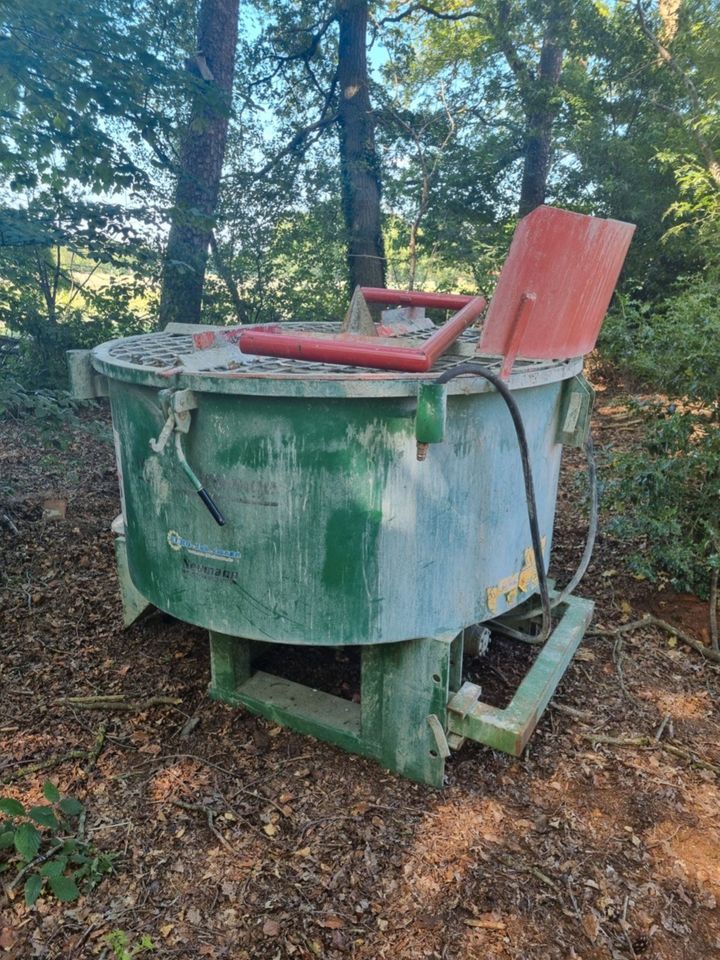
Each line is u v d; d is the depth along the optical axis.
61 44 3.39
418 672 2.04
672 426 3.22
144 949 1.58
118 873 1.79
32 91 3.35
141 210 4.18
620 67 9.18
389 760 2.17
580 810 2.05
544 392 2.23
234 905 1.71
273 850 1.86
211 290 8.41
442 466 1.89
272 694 2.44
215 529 1.98
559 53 9.61
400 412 1.79
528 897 1.74
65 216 4.00
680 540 3.32
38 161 3.58
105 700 2.52
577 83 9.62
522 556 2.28
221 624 2.07
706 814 2.05
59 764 2.21
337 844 1.89
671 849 1.91
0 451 5.34
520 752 2.01
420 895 1.74
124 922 1.66
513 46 9.66
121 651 2.88
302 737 2.32
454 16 10.06
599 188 9.23
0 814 1.95
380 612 1.95
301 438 1.81
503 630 2.75
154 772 2.17
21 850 1.72
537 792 2.12
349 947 1.60
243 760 2.22
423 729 2.07
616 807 2.07
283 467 1.84
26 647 2.90
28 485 4.73
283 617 1.98
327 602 1.94
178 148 6.20
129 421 2.14
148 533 2.18
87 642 2.95
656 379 3.47
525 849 1.89
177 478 2.00
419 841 1.90
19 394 3.38
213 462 1.91
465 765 2.23
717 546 3.13
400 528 1.88
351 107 8.69
